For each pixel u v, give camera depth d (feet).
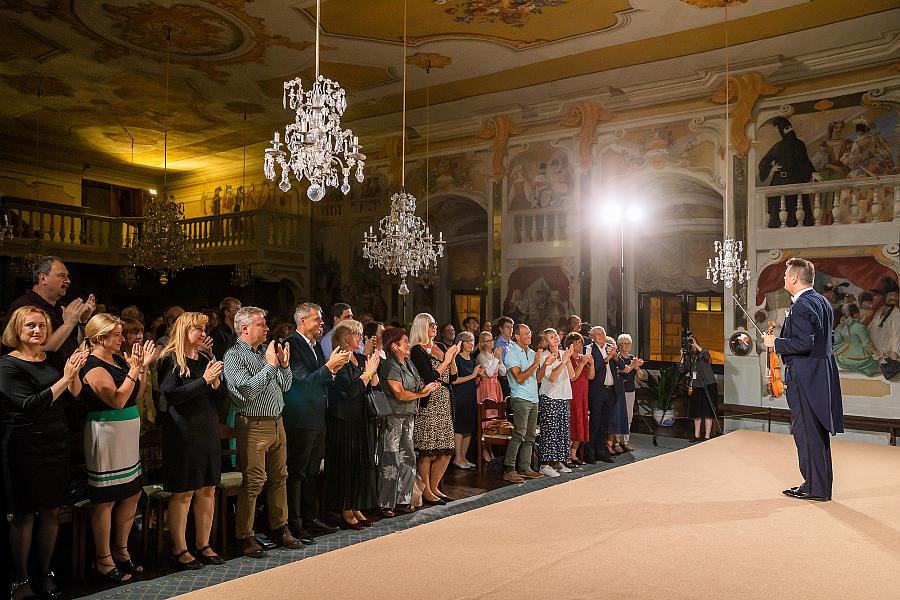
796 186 35.55
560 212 43.65
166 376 16.43
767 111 36.63
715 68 37.47
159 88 43.83
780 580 10.44
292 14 32.12
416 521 21.13
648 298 47.73
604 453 31.19
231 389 17.21
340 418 19.98
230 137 55.67
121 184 68.39
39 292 17.48
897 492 16.19
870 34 32.73
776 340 15.81
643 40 34.42
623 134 41.47
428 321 23.44
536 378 27.55
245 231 54.49
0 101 46.88
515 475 26.58
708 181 38.47
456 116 47.65
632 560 11.37
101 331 15.78
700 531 12.98
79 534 15.89
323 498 20.65
